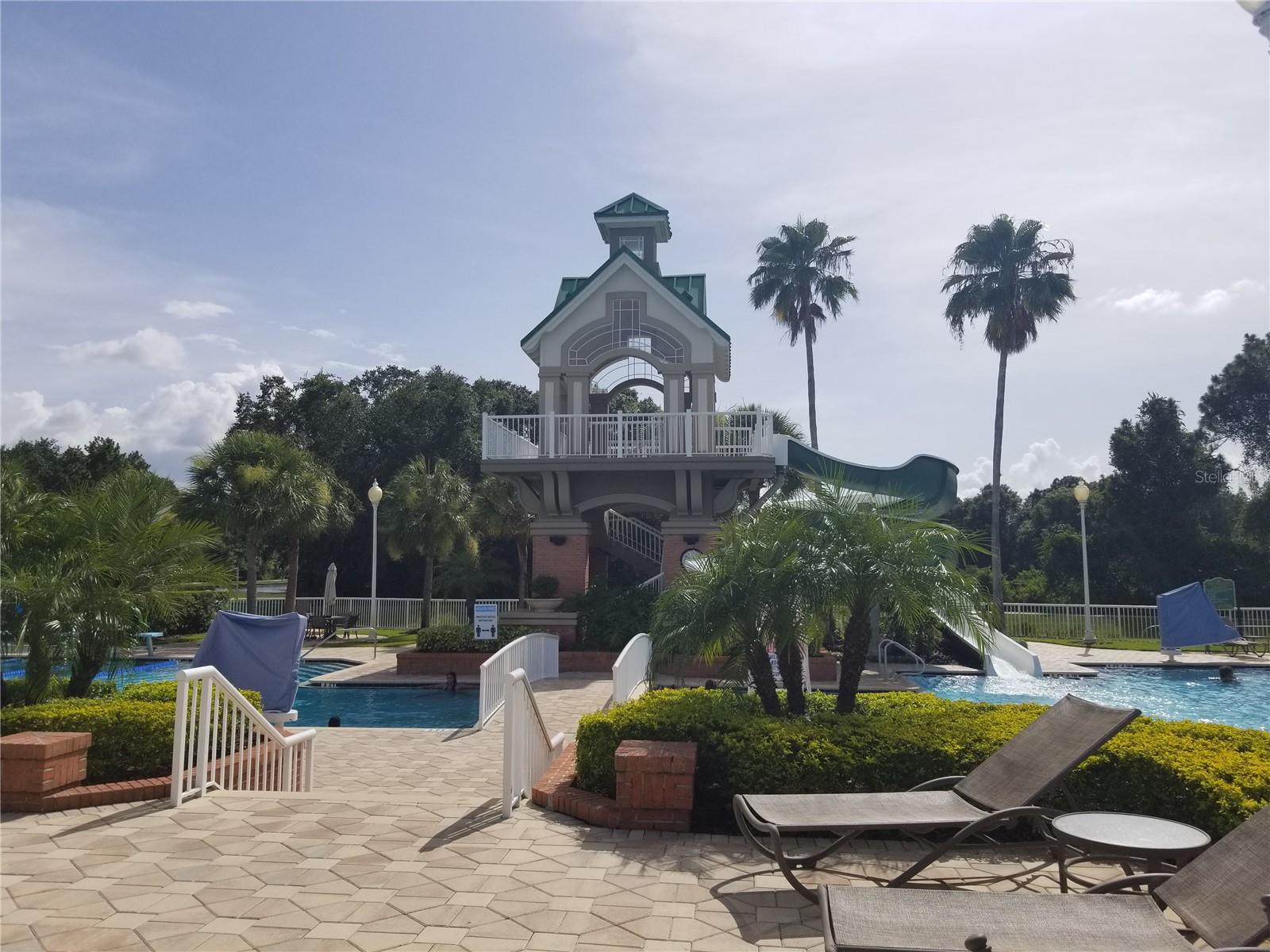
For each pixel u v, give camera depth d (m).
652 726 7.00
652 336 23.41
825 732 6.76
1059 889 5.07
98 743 7.57
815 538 8.33
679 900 4.96
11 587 8.92
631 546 26.97
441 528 31.28
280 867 5.46
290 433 44.53
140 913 4.73
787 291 39.66
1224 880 3.63
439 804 7.01
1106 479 41.34
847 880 5.28
